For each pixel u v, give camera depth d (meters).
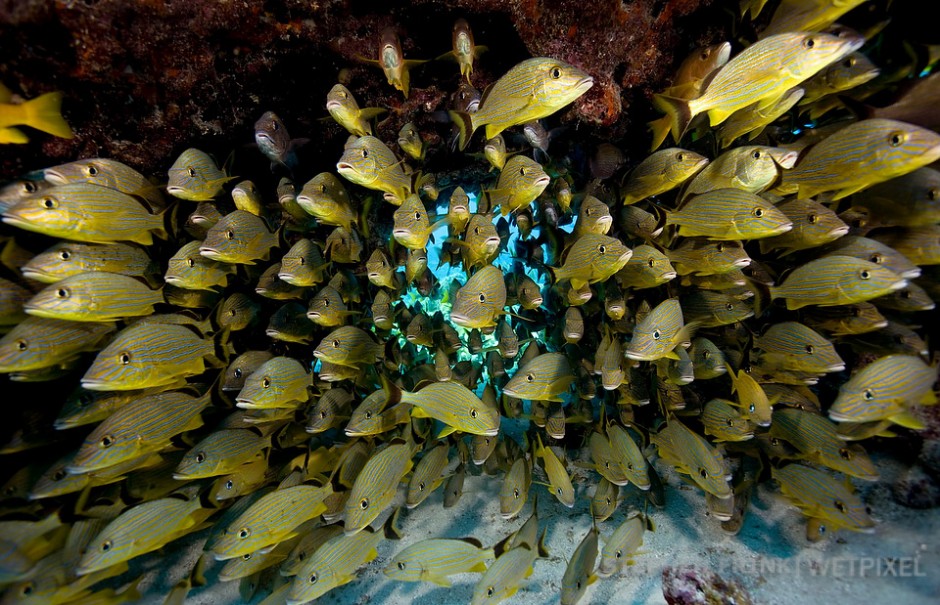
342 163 0.74
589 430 0.97
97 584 0.90
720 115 0.75
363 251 1.06
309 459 0.89
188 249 0.86
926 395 0.71
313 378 0.94
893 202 0.84
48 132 0.77
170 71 0.78
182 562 0.95
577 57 0.91
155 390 0.89
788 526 0.89
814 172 0.77
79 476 0.80
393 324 1.04
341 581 0.71
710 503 0.81
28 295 0.85
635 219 0.94
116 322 0.86
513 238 1.16
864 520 0.72
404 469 0.77
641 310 0.92
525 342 1.09
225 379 0.87
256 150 0.99
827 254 0.87
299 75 0.88
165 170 0.93
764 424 0.79
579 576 0.71
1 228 0.87
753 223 0.76
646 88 1.01
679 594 0.78
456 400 0.76
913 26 0.99
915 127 0.67
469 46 0.80
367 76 0.92
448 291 1.22
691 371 0.85
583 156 1.07
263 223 0.91
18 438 0.92
